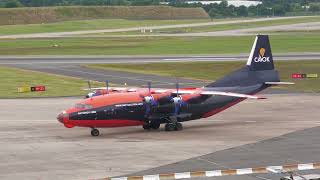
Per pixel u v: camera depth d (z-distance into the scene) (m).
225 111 110.38
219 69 178.25
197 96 92.06
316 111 109.44
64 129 92.25
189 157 71.56
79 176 62.84
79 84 147.12
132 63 196.38
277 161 69.06
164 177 61.34
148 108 89.19
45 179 61.62
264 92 135.12
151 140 83.06
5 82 149.50
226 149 76.12
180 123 93.19
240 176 62.22
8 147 78.25
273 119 101.12
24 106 115.75
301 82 152.62
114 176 62.78
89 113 85.25
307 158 70.50
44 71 175.50
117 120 87.44
